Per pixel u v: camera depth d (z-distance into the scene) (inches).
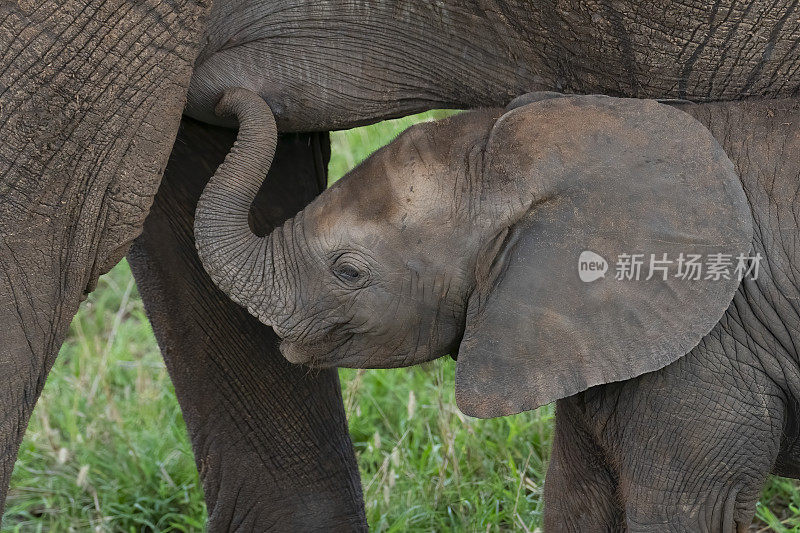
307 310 243.9
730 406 241.0
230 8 257.6
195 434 299.9
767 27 246.4
